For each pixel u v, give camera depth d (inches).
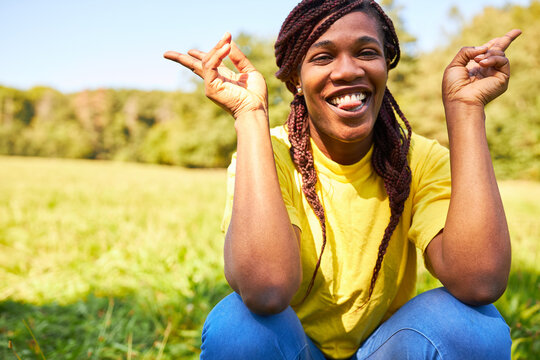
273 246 51.5
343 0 56.0
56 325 116.3
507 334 53.6
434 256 55.2
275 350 53.4
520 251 159.9
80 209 300.5
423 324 53.0
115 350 102.5
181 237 187.8
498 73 55.2
